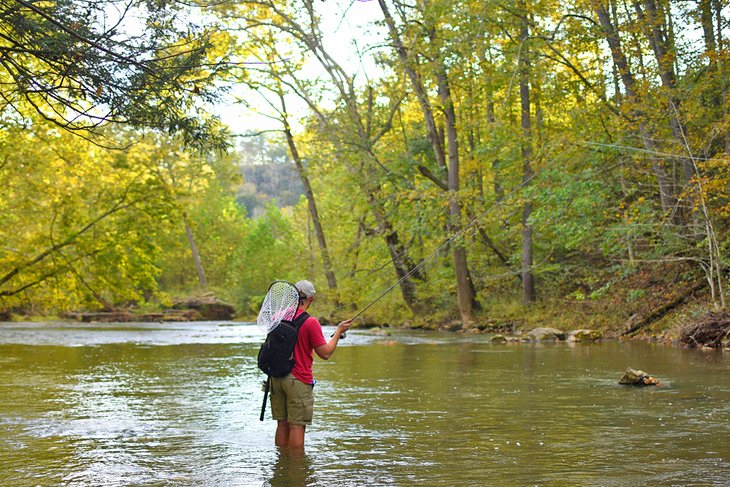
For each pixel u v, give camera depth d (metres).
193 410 8.60
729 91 19.59
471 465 5.59
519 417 7.80
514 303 28.25
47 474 5.43
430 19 25.59
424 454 6.02
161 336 27.03
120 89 6.84
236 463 5.76
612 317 22.62
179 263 64.25
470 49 24.78
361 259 37.47
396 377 11.98
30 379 12.03
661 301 21.58
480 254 31.77
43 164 21.80
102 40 6.72
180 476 5.34
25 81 6.86
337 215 41.69
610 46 21.95
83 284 24.59
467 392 9.91
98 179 23.41
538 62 23.72
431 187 28.56
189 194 25.27
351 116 30.22
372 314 35.88
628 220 20.25
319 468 5.57
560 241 24.12
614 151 22.16
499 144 25.83
